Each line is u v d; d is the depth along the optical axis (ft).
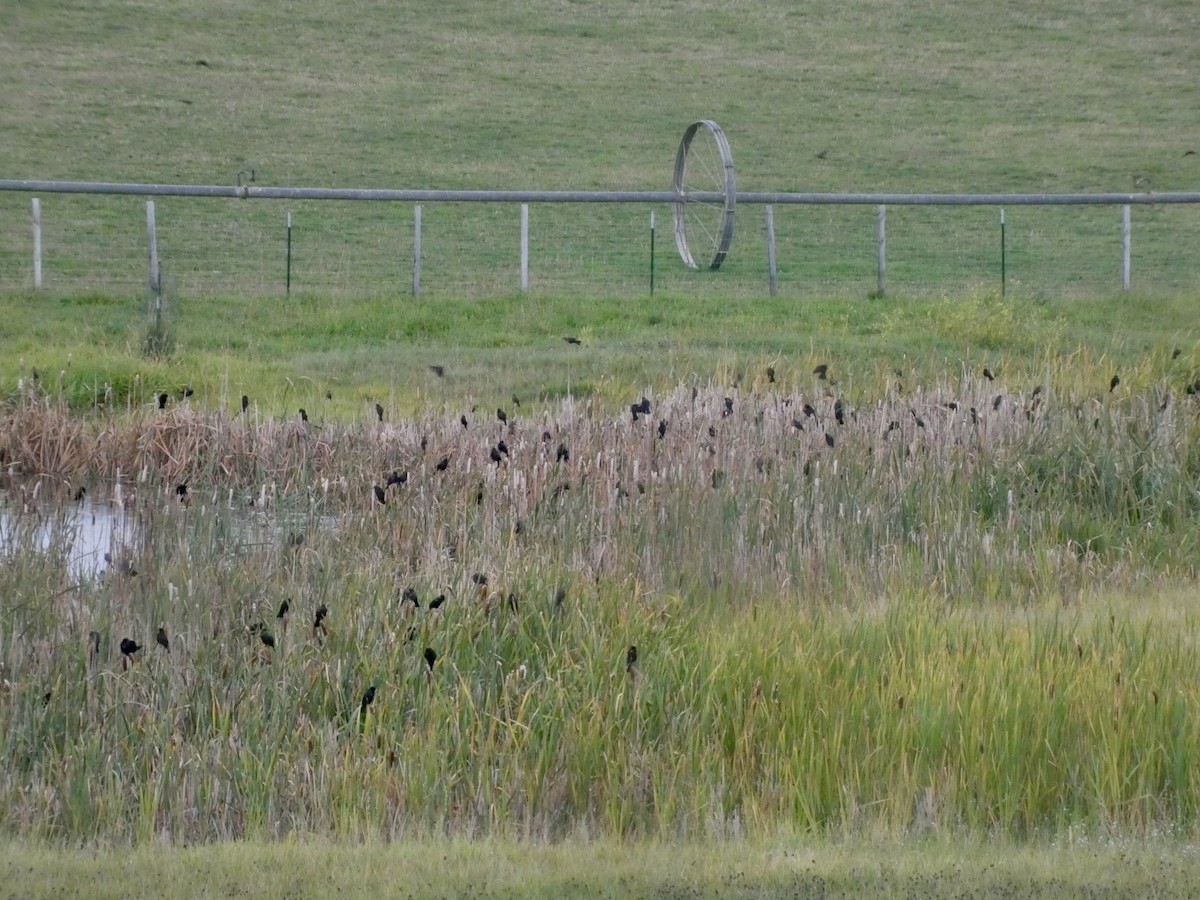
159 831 93.40
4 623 113.70
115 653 110.93
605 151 554.05
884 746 97.86
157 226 424.05
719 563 141.18
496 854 84.23
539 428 175.22
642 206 475.31
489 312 315.58
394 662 108.88
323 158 531.91
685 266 397.19
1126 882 77.92
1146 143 565.12
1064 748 97.76
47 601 119.14
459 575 122.83
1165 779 96.02
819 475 155.63
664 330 296.92
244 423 184.85
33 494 155.53
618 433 169.89
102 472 181.68
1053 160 544.21
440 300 323.78
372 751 100.12
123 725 103.04
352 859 83.10
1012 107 613.11
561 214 463.01
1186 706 100.07
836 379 211.20
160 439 183.11
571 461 159.43
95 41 650.84
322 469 170.40
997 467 161.17
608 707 103.50
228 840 91.25
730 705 103.71
